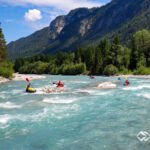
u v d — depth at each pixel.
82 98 16.95
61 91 21.22
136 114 11.05
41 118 10.63
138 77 48.06
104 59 73.19
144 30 63.09
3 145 7.26
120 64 64.81
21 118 10.66
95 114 11.31
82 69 82.25
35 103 14.97
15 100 16.58
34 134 8.29
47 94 19.75
